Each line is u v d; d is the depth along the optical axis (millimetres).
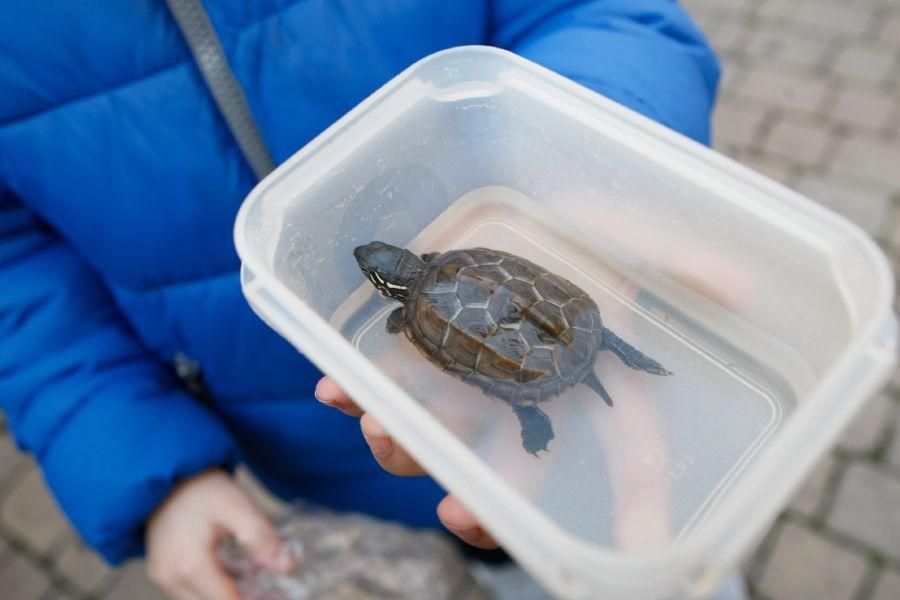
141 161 309
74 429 333
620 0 332
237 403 388
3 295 333
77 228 325
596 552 196
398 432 226
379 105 297
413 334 335
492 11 345
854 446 519
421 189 343
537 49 328
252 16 293
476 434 321
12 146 299
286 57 301
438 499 418
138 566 537
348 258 339
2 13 271
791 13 752
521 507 205
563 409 326
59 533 556
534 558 202
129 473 327
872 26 726
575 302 328
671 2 346
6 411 345
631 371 334
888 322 228
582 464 311
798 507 505
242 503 349
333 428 390
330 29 302
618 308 344
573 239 352
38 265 344
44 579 542
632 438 317
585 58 315
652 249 322
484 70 308
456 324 323
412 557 488
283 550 387
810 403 216
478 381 319
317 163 292
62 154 302
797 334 294
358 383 235
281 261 289
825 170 644
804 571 485
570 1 338
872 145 652
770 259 280
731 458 305
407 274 339
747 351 318
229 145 316
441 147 331
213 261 340
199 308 350
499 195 365
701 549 198
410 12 310
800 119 678
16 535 560
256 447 411
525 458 313
